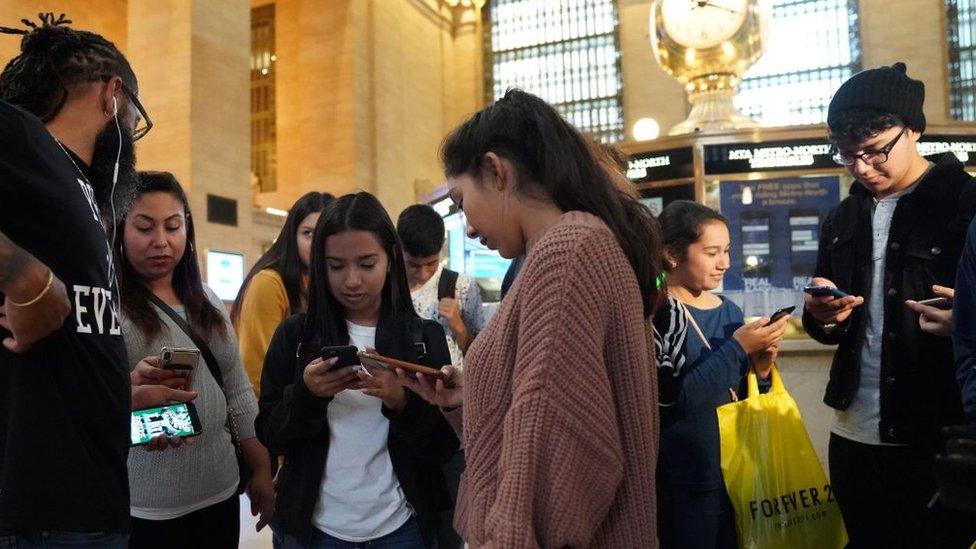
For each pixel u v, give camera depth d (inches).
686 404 85.0
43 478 53.7
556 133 47.6
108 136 68.0
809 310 91.6
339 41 892.6
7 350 55.2
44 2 679.1
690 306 96.0
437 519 84.8
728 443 85.4
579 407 39.2
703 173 133.0
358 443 82.3
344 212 83.8
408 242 134.5
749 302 129.9
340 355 72.8
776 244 130.1
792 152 130.3
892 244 88.5
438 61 1117.1
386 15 957.8
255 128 941.2
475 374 45.0
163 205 88.3
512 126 47.9
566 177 46.6
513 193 47.9
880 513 90.1
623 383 42.4
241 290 126.0
